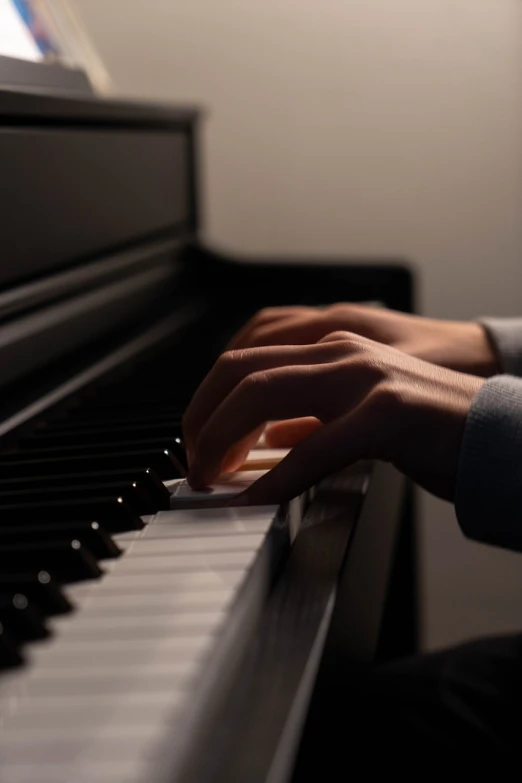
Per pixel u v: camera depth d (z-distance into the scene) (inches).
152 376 36.0
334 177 74.8
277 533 23.9
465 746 33.1
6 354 31.9
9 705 17.3
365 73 72.7
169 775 16.3
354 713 35.3
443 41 71.2
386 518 32.8
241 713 18.3
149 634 18.9
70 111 37.1
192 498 25.1
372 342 27.7
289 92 74.0
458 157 72.9
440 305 75.3
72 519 23.6
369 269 53.7
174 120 51.7
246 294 54.5
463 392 26.3
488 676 35.5
